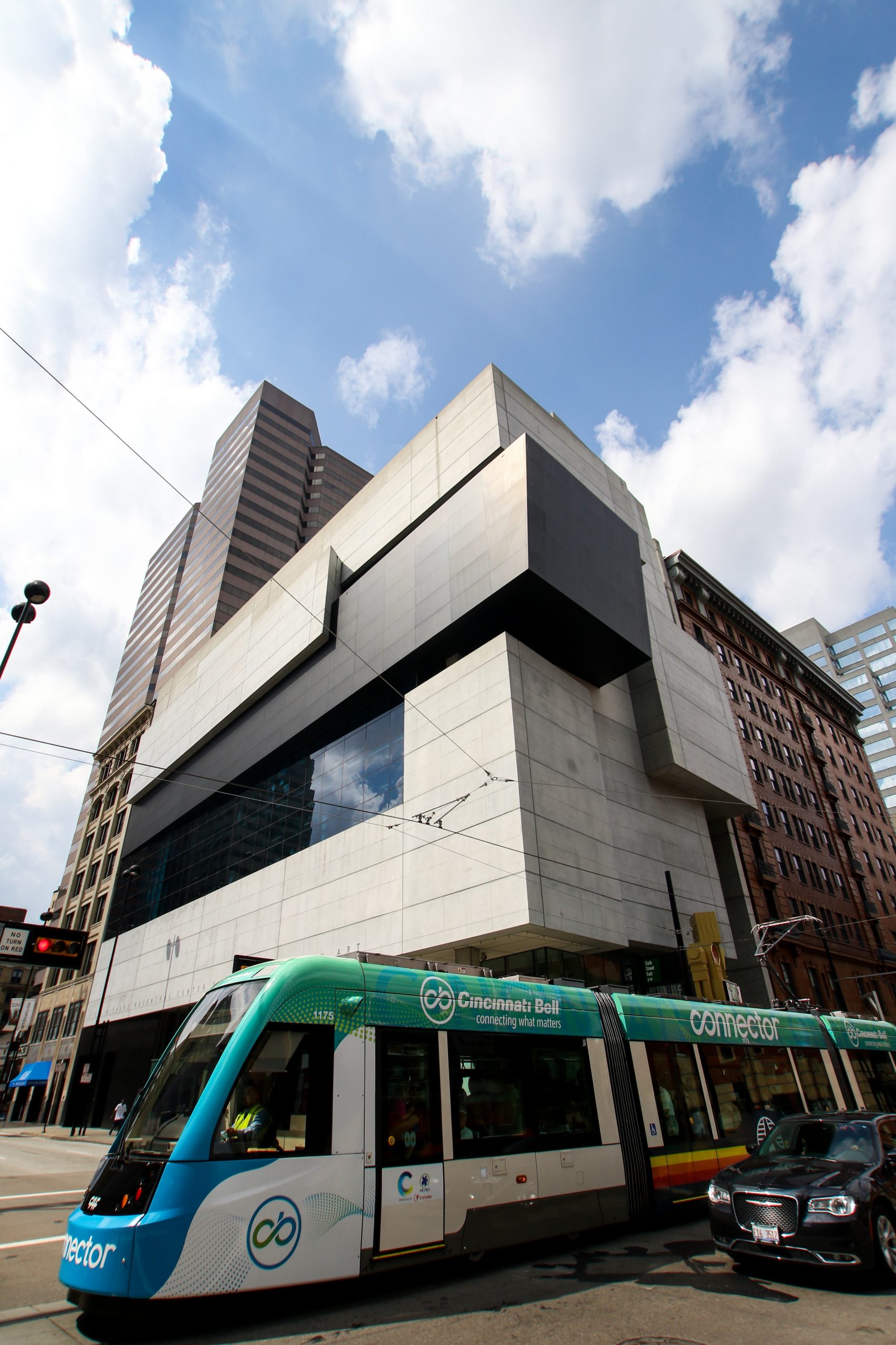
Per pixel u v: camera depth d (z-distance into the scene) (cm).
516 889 1988
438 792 2378
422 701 2606
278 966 676
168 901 4203
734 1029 1179
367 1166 625
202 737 4247
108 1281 514
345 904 2641
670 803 3025
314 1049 640
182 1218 528
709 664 3747
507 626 2552
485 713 2311
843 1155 723
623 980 2375
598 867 2314
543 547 2428
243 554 7500
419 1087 697
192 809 4216
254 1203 556
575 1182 791
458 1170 689
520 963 2297
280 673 3597
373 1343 500
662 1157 910
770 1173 699
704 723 3350
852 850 5119
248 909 3291
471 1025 777
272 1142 585
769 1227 649
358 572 3397
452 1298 609
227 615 7038
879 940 4753
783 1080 1216
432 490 3081
